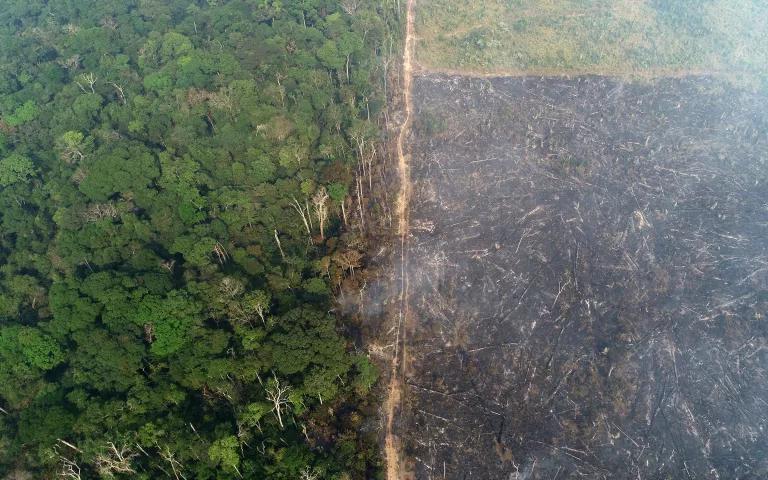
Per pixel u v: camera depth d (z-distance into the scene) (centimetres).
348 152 9550
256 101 9675
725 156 10050
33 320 7312
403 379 7312
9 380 6544
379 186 9519
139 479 5834
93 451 5984
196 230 7962
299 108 9738
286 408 6581
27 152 9262
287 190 8725
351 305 8056
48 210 8619
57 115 9812
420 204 9412
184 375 6562
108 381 6494
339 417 6856
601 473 6431
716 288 8169
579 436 6731
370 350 7581
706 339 7606
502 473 6462
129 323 6788
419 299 8156
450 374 7356
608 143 10338
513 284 8294
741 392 7100
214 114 9656
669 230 8944
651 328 7744
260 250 8050
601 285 8244
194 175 8550
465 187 9644
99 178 8319
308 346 6812
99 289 6981
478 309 8031
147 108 9762
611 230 8950
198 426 6341
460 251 8731
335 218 9006
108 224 7919
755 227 8975
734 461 6519
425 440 6762
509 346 7612
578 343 7606
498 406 7038
